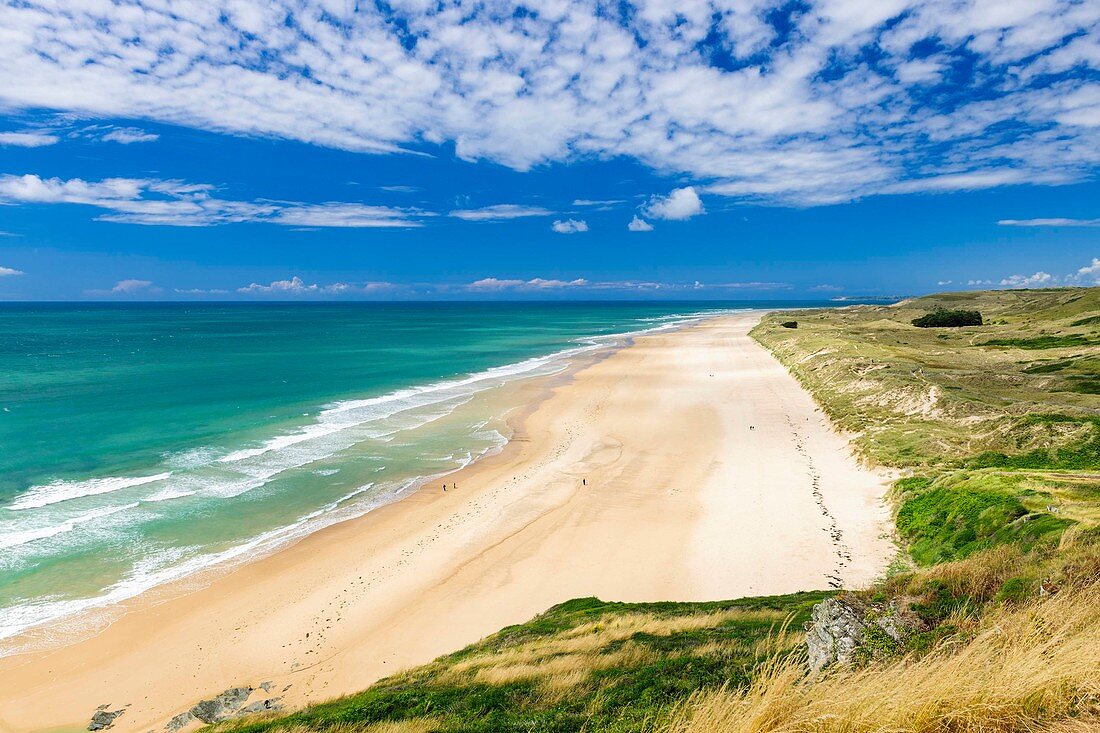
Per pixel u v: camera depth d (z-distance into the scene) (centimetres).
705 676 931
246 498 2839
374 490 2969
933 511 2075
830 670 670
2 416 4178
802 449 3309
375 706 1045
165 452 3472
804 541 2167
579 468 3212
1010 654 569
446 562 2223
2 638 1780
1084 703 503
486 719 892
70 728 1458
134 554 2277
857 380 4425
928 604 986
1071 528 1348
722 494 2714
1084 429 2661
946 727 491
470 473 3216
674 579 1995
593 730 785
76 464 3212
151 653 1730
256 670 1655
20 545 2311
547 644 1361
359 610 1930
